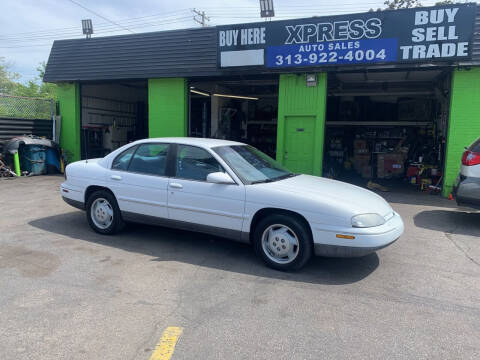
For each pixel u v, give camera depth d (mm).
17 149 11875
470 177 6500
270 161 5801
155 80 11773
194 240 5688
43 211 7379
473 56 8523
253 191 4621
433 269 4691
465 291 4070
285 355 2867
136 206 5445
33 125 13141
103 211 5816
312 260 4961
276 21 9867
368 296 3906
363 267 4730
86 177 5891
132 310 3516
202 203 4918
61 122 13555
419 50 8773
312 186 4891
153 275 4340
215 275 4379
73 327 3205
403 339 3111
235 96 15414
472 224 6832
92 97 14742
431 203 8664
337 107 16188
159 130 11891
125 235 5863
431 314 3547
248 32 10164
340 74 11070
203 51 10812
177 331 3170
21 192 9414
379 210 4516
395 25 8891
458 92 9039
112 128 15680
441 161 10562
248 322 3338
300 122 10398
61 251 5090
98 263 4676
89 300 3695
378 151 14945
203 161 5082
